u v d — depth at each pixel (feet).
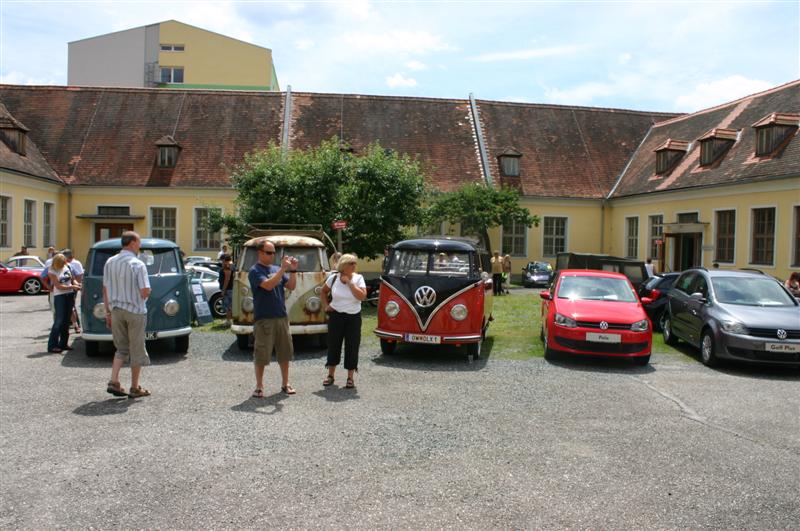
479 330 34.86
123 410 23.15
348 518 14.15
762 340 32.35
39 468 17.01
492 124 115.75
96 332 34.09
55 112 104.47
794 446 19.95
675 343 43.42
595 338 33.81
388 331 35.19
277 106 110.22
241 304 36.96
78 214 97.91
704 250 85.71
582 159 114.21
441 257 36.40
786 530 13.94
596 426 21.95
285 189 67.05
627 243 107.34
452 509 14.73
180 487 15.80
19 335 42.65
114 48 178.60
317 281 38.32
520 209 100.01
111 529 13.46
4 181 81.41
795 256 70.95
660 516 14.55
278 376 29.91
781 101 84.79
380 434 20.47
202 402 24.47
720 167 84.53
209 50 179.83
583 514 14.58
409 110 114.93
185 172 99.55
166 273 35.88
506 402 25.31
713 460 18.48
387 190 69.72
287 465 17.46
